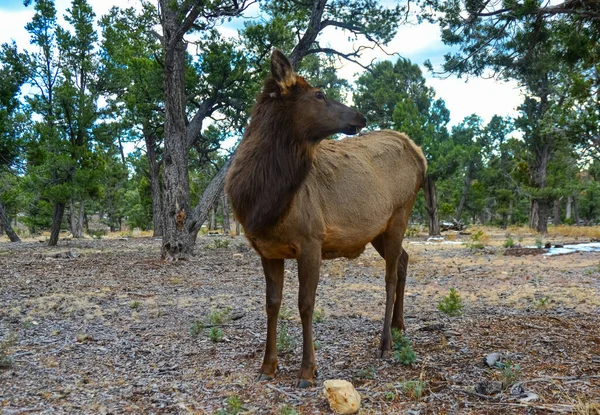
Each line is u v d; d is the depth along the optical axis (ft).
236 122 72.13
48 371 14.28
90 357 15.74
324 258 15.46
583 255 50.90
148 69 67.21
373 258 48.78
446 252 57.57
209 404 11.87
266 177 12.69
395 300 18.02
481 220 205.77
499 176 139.44
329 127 13.03
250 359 15.57
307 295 13.37
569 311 22.04
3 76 73.61
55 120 72.18
